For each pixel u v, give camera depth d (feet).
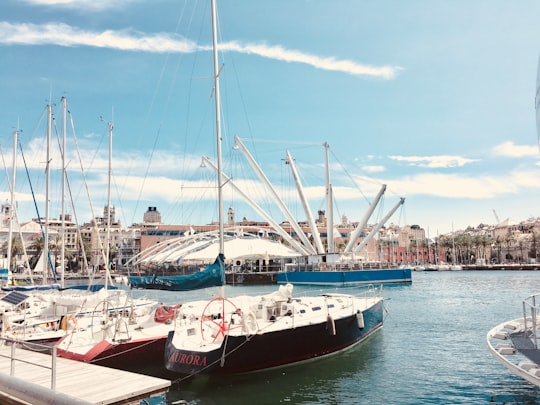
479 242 533.96
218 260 55.57
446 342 69.36
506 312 105.50
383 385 47.65
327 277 211.20
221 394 44.83
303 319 56.95
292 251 240.73
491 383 47.93
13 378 13.73
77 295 79.41
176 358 46.55
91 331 54.39
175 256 208.13
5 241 322.55
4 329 57.16
